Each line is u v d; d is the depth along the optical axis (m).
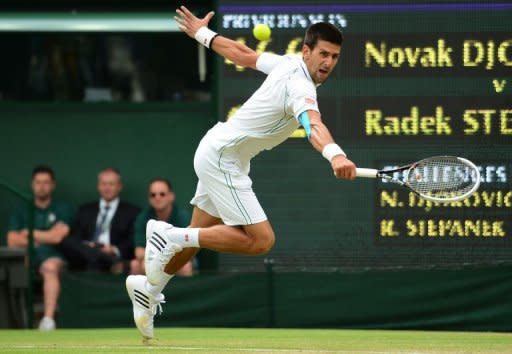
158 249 14.80
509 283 21.64
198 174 14.93
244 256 22.88
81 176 27.27
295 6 22.22
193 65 27.70
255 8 22.28
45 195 25.08
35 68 27.80
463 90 21.92
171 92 27.73
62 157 27.33
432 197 13.22
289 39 22.22
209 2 27.23
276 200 22.44
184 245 14.79
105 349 14.74
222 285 22.62
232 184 14.70
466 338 18.17
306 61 14.37
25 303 23.56
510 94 21.83
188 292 22.66
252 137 14.58
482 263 21.81
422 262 22.02
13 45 27.77
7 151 27.38
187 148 27.22
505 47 21.86
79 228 25.03
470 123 21.92
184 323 22.66
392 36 22.03
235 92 22.38
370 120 22.08
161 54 27.77
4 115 27.47
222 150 14.66
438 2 22.00
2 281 23.36
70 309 23.14
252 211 14.75
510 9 21.86
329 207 22.36
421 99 21.98
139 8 27.38
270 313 22.44
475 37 21.92
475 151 21.89
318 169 22.39
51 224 24.94
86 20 26.69
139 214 24.36
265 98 14.41
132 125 27.30
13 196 26.78
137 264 23.70
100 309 23.08
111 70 27.83
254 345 15.80
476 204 21.84
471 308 21.78
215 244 14.74
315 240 22.38
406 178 13.40
